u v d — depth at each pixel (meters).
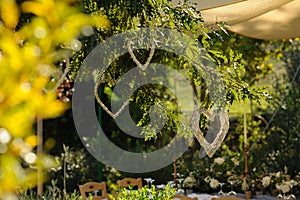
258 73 10.24
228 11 5.85
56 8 0.96
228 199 5.25
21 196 4.27
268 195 7.84
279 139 9.12
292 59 9.63
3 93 0.93
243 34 7.85
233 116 9.96
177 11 3.54
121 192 4.72
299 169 8.81
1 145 0.89
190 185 7.81
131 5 3.41
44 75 0.96
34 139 0.92
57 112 0.95
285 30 7.71
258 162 8.78
